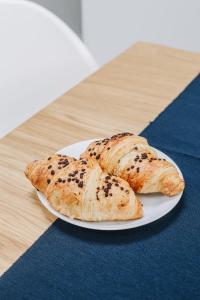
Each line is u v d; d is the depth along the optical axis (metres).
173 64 0.99
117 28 1.97
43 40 1.07
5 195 0.65
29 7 1.05
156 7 1.80
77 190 0.57
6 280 0.54
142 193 0.61
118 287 0.53
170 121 0.80
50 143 0.75
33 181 0.61
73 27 2.33
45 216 0.61
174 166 0.64
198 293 0.53
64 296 0.52
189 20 1.76
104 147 0.62
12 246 0.58
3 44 1.04
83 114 0.82
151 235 0.59
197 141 0.76
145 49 1.06
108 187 0.57
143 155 0.61
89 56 1.08
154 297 0.52
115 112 0.83
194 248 0.58
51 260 0.56
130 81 0.93
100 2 1.93
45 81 1.10
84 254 0.57
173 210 0.62
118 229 0.57
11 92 1.08
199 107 0.84
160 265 0.55
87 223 0.58
